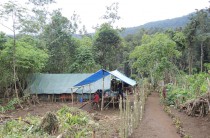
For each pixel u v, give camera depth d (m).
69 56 36.59
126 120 11.27
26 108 22.80
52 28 36.09
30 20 27.44
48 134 11.88
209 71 19.70
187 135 12.16
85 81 21.95
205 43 53.72
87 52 36.06
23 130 12.59
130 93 28.92
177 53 36.94
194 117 17.09
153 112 19.38
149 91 33.53
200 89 18.72
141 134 12.62
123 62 55.28
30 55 26.22
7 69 26.59
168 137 12.22
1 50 25.83
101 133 12.27
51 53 34.66
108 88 25.53
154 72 37.53
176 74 40.47
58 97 27.55
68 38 36.25
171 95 23.39
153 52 36.69
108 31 39.47
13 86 28.34
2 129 12.62
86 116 15.76
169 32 51.69
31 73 28.83
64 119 14.17
